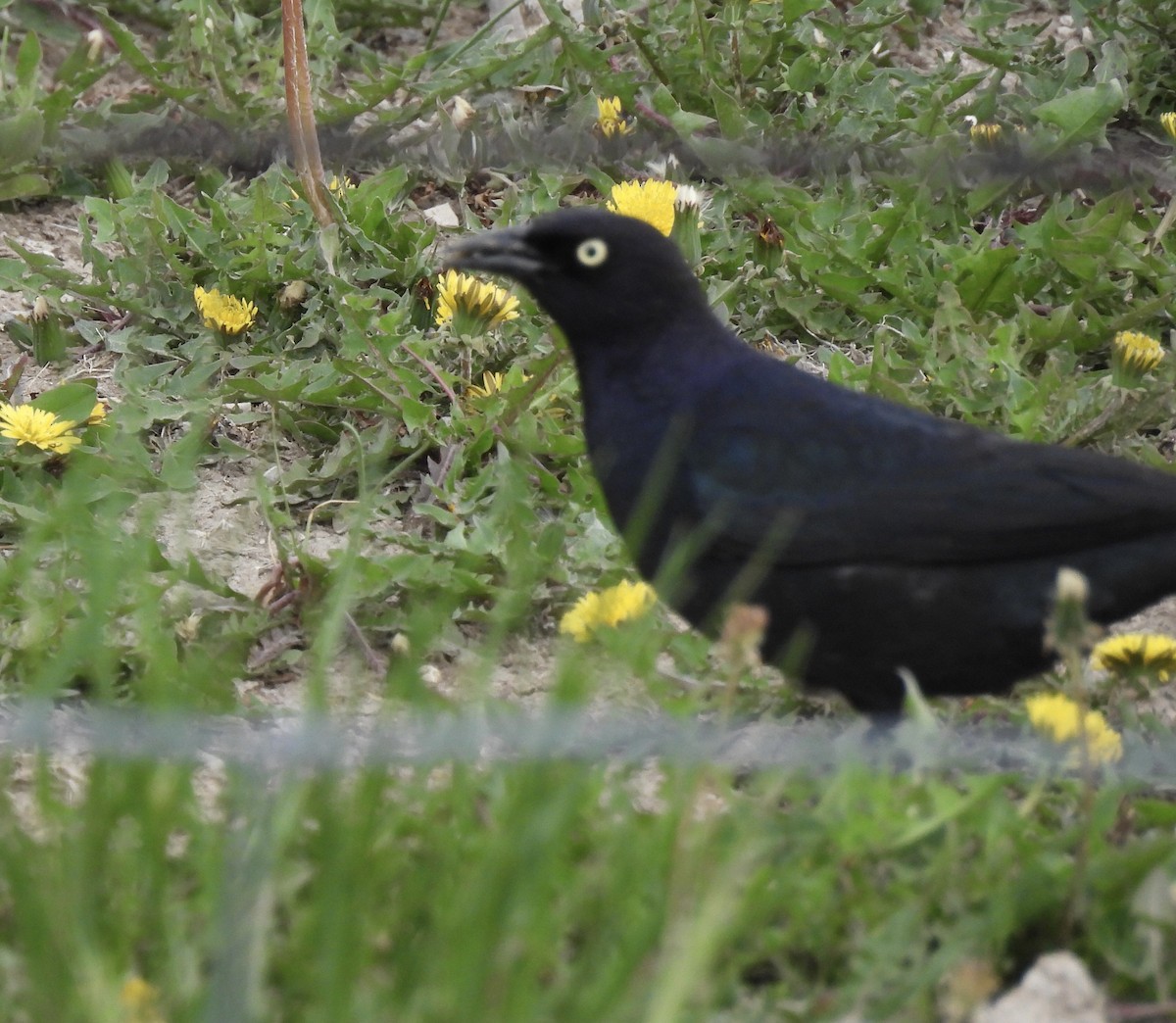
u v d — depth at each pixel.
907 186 12.68
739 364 8.23
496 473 10.29
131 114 13.64
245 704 8.76
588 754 6.96
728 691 6.46
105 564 7.24
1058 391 10.70
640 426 8.22
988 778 6.99
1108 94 12.59
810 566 7.90
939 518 7.77
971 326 11.41
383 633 9.52
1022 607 7.83
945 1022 6.41
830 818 6.99
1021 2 16.09
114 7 15.30
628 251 8.17
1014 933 6.83
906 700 7.59
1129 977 6.68
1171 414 10.88
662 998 5.55
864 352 11.87
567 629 8.41
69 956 5.94
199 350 11.42
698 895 6.21
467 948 5.82
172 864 6.91
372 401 10.81
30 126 12.94
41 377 11.44
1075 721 7.31
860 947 6.49
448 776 7.80
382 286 12.10
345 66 15.32
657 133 13.36
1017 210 13.36
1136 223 12.80
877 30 14.63
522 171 13.55
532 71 14.45
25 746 8.08
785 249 12.20
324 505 10.40
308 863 6.79
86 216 13.02
